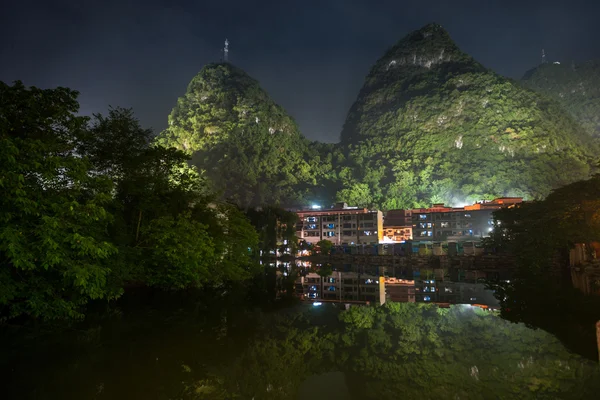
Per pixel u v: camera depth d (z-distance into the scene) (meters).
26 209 10.94
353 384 9.11
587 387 8.60
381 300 23.06
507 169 173.62
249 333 14.09
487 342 12.59
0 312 15.00
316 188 192.00
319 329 14.88
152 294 22.58
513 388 8.65
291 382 9.23
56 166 11.66
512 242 55.16
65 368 9.96
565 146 189.00
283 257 86.00
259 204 168.62
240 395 8.44
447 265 62.91
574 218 39.00
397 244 88.88
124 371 9.84
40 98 13.62
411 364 10.51
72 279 13.01
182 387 8.84
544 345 12.07
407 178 183.75
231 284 29.61
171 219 20.17
